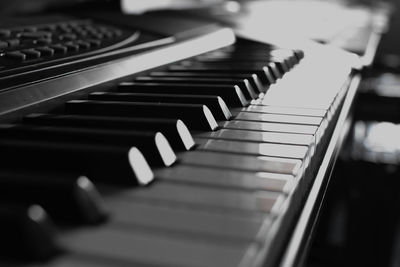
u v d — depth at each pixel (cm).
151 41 68
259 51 81
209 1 130
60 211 32
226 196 35
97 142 39
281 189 36
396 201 118
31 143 37
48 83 47
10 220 29
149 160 39
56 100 47
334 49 88
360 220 121
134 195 35
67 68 51
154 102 50
